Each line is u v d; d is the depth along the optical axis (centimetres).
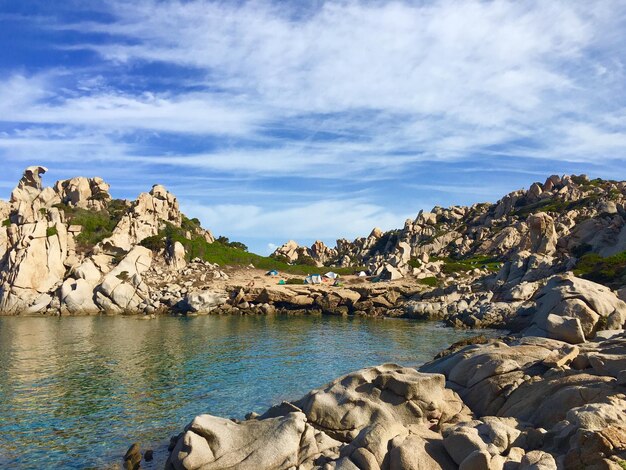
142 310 8756
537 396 2222
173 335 5962
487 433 1827
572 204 13312
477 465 1577
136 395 3172
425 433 1992
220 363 4206
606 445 1463
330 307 9206
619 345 2509
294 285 9888
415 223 16775
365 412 2152
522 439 1803
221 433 1903
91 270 9075
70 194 12056
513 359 2569
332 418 2133
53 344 5169
